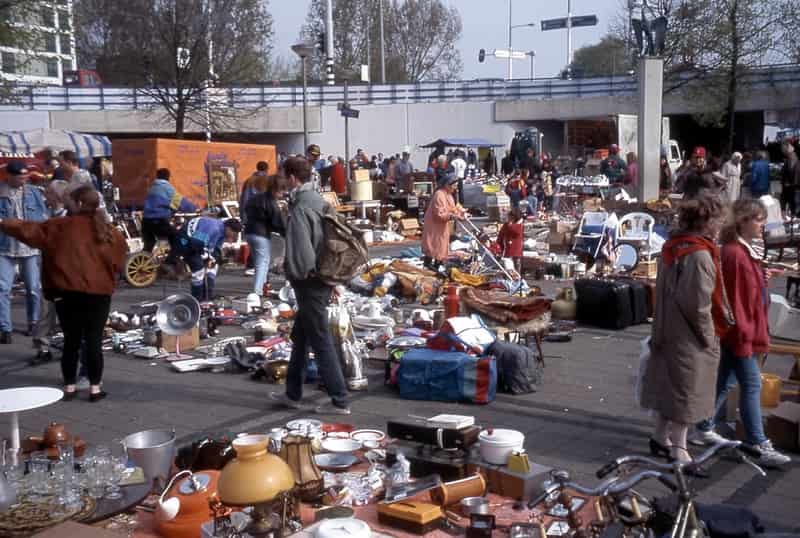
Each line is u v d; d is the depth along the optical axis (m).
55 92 37.16
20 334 10.02
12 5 17.84
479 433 5.36
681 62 34.50
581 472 5.51
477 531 4.38
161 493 4.95
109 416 6.86
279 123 39.72
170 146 18.69
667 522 3.51
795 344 7.01
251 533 3.97
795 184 19.31
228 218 17.30
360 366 7.67
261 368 7.95
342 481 5.18
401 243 19.69
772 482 5.34
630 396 7.36
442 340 7.62
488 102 42.03
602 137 37.19
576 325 10.55
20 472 4.65
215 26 27.86
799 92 36.81
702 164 16.12
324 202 6.58
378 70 65.00
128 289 13.18
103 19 27.11
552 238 16.58
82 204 7.08
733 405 6.48
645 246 14.00
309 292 6.60
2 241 9.47
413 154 42.03
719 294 5.27
